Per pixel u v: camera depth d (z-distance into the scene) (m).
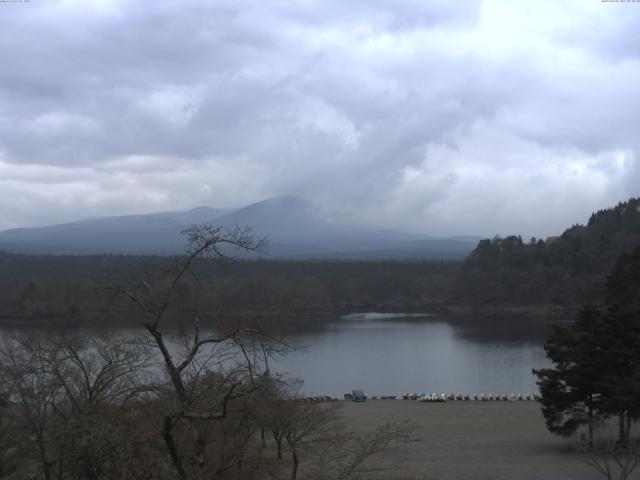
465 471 35.06
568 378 37.50
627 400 34.72
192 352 18.84
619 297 79.19
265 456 32.62
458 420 51.41
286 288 149.12
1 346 32.47
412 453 39.69
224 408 17.30
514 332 130.00
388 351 104.69
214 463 21.25
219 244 18.11
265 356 22.81
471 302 178.50
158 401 20.80
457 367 90.06
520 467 35.91
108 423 21.05
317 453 30.78
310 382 79.38
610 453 32.62
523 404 60.22
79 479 21.84
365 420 51.03
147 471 19.97
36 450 24.23
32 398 24.12
